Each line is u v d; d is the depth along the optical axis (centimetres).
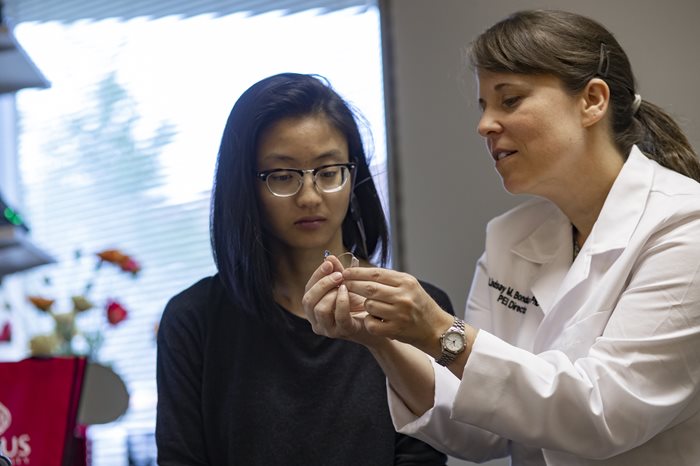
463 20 273
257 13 331
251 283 169
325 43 314
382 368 161
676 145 176
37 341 231
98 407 218
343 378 169
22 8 372
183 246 334
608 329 149
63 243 352
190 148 338
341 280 147
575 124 163
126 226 344
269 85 167
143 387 329
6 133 366
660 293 148
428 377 162
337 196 165
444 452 170
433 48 276
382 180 277
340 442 165
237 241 168
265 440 165
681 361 144
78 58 362
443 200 269
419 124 275
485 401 143
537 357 147
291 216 164
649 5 251
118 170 349
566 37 164
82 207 352
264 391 168
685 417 151
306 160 163
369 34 307
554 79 162
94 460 321
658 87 248
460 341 145
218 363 172
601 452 144
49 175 360
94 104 357
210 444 169
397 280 144
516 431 144
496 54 163
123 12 357
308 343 171
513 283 182
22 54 275
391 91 280
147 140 345
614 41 171
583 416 141
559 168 164
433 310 146
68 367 203
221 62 336
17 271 294
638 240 156
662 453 153
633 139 172
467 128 269
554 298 172
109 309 265
